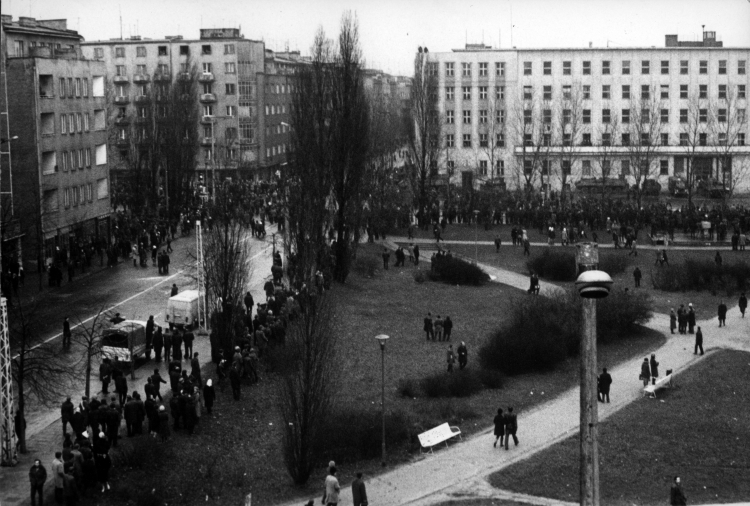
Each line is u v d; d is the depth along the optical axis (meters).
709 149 162.12
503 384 62.56
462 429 54.12
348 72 87.81
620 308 73.81
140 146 127.44
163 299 80.38
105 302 73.25
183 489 45.25
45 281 88.19
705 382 62.91
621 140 165.00
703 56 163.12
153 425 50.41
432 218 129.50
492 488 46.00
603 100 165.25
